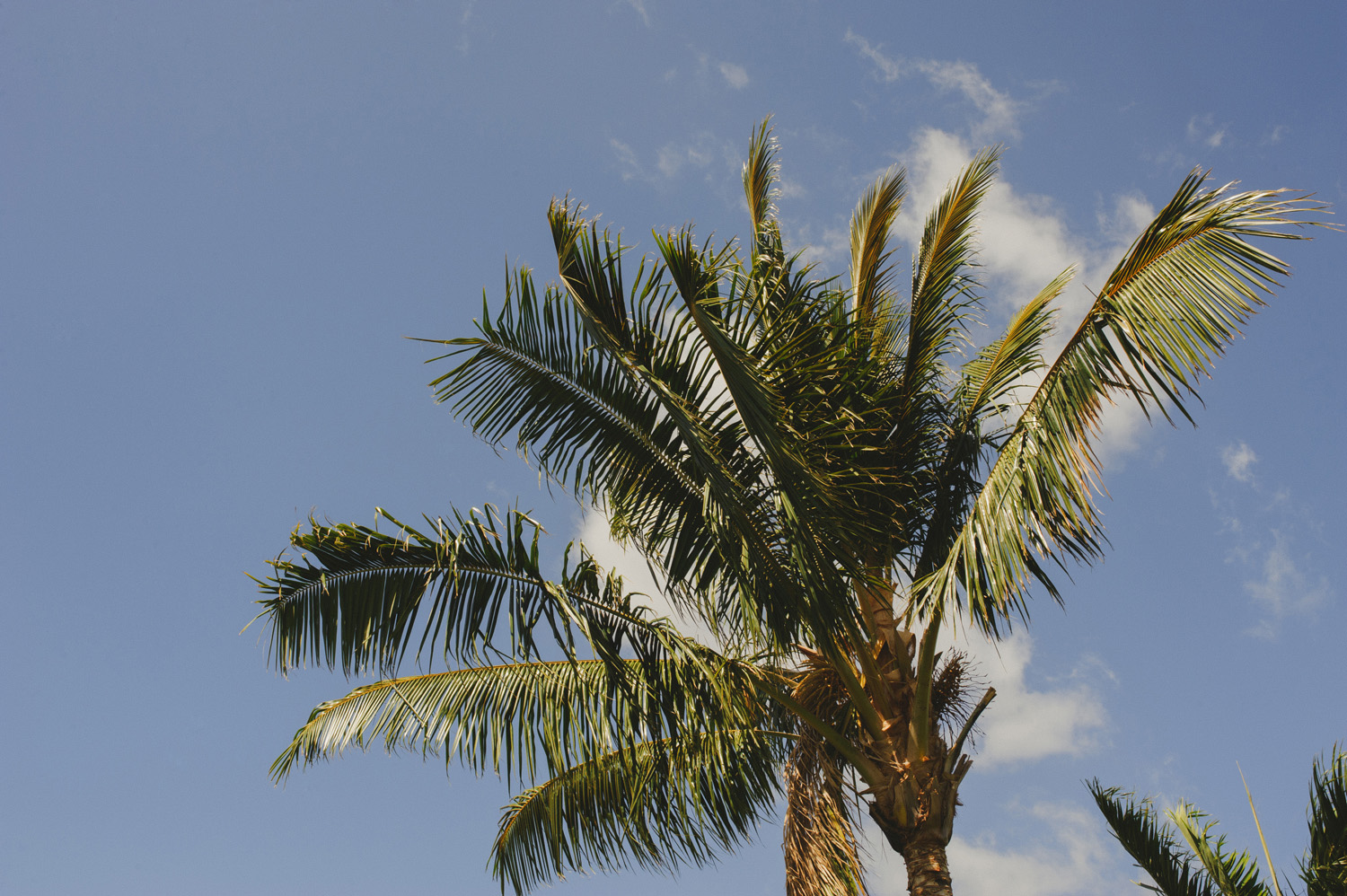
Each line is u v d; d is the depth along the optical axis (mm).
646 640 6500
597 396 6270
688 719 6355
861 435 6656
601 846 7109
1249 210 4984
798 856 6609
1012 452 5562
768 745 7070
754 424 5457
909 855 5992
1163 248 5230
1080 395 5230
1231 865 7461
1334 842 6449
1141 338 5031
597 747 6234
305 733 6586
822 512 5676
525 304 6070
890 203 7828
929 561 6906
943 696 6957
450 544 5969
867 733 6344
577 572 6418
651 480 6445
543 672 6676
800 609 6215
